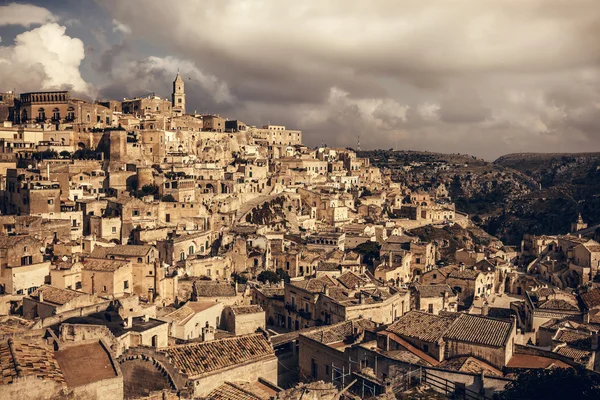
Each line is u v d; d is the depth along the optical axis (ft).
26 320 299.79
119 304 289.94
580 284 573.74
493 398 202.39
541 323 383.24
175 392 182.91
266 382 237.45
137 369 204.33
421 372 223.71
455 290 540.93
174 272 456.45
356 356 250.57
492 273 582.76
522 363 234.38
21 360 161.68
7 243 401.29
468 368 223.51
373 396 197.77
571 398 193.06
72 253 462.19
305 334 293.43
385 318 359.66
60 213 562.66
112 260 416.26
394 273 574.15
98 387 162.40
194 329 335.67
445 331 247.29
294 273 580.71
